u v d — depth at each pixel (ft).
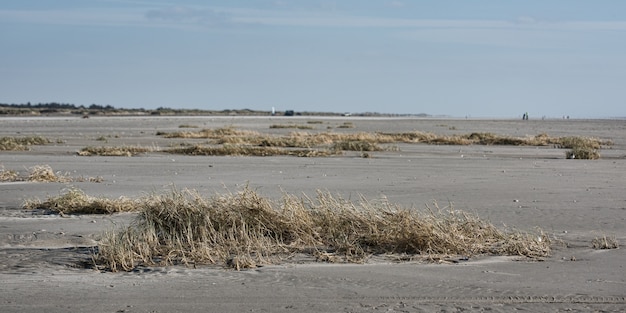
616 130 265.13
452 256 31.50
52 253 31.86
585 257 31.37
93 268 28.89
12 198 52.44
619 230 39.47
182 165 84.07
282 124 281.95
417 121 390.21
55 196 52.16
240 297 24.00
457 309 22.53
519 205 50.06
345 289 25.21
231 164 86.22
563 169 84.69
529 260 30.73
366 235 33.60
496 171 80.43
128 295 24.21
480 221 36.88
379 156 104.53
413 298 23.94
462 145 142.10
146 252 30.37
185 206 35.19
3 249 33.06
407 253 32.14
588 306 22.98
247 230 33.71
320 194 41.14
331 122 327.88
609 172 80.94
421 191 58.85
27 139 134.31
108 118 345.51
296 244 33.24
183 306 22.81
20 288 25.13
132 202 46.73
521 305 23.06
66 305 22.85
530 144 146.00
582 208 48.67
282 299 23.75
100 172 74.59
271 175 72.49
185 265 29.30
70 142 138.00
